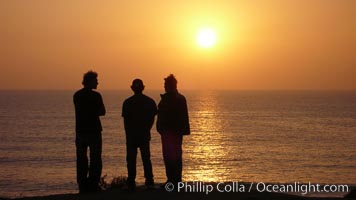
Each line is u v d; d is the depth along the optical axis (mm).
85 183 12289
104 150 72625
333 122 135000
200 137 95312
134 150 12281
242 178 48969
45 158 65938
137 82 12312
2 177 49625
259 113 176000
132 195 11719
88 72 12234
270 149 76312
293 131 108312
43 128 114500
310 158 66125
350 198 12562
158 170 50875
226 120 141125
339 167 57875
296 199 11773
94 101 12117
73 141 88062
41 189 42062
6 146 80750
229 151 73688
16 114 164125
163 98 12562
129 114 12242
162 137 12570
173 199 11258
